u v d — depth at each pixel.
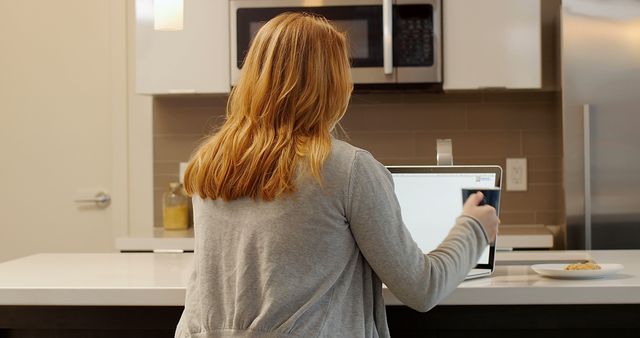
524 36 3.58
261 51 1.48
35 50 4.15
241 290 1.41
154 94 3.76
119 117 4.09
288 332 1.38
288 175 1.40
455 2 3.60
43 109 4.15
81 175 4.14
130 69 4.09
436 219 2.01
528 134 3.98
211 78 3.66
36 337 1.94
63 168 4.15
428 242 2.01
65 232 4.16
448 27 3.60
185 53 3.66
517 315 1.80
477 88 3.60
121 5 4.09
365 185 1.41
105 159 4.13
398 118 4.02
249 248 1.41
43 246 4.18
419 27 3.59
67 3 4.12
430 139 4.01
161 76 3.68
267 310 1.38
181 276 1.96
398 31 3.60
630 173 3.44
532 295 1.73
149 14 3.68
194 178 1.50
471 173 2.01
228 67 3.66
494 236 1.66
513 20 3.58
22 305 1.86
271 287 1.39
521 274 1.96
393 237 1.42
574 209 3.48
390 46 3.55
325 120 1.47
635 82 3.44
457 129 4.00
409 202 2.02
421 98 4.00
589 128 3.44
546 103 3.97
